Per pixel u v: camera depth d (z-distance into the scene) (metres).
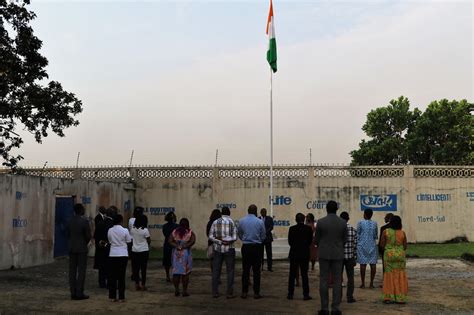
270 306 9.47
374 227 11.74
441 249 20.33
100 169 23.70
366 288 11.69
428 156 36.81
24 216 15.05
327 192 22.64
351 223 22.45
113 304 9.58
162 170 23.56
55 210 17.41
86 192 19.25
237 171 23.20
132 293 10.88
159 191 23.53
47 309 9.03
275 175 22.95
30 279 12.70
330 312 8.79
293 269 10.27
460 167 22.45
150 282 12.62
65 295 10.52
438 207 22.34
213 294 10.36
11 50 17.56
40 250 15.92
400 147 36.59
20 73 17.91
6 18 17.62
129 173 23.62
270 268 15.02
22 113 18.14
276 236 22.67
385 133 38.12
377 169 22.61
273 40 21.19
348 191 22.58
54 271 14.41
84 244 10.12
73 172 23.52
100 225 11.82
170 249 12.45
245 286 10.32
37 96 18.05
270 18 21.48
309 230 10.23
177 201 23.39
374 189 22.52
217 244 10.34
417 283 12.27
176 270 10.46
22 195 14.97
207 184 23.31
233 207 23.08
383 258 9.97
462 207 22.34
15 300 9.78
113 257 9.90
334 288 8.55
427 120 35.53
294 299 10.23
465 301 9.95
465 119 35.41
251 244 10.30
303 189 22.75
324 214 22.52
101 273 11.72
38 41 18.27
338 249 8.55
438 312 8.92
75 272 10.12
